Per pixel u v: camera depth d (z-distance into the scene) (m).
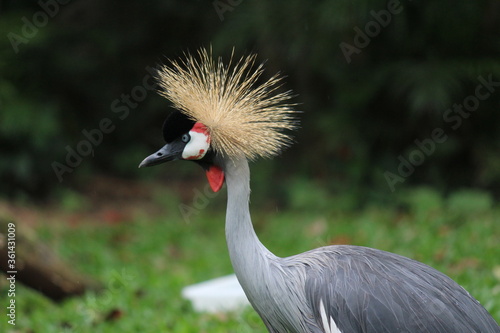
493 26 17.59
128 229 17.12
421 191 16.30
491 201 16.33
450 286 6.35
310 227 15.87
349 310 6.16
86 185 20.77
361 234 14.41
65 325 10.21
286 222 16.67
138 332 9.67
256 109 6.69
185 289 11.33
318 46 18.28
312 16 18.11
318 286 6.34
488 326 6.12
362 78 18.39
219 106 6.55
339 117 18.64
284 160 19.91
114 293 10.99
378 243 13.29
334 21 17.28
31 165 19.52
